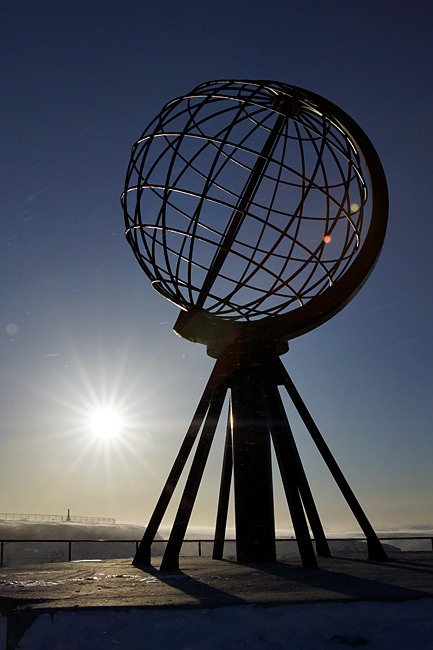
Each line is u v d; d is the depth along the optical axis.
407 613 5.60
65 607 5.71
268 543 11.67
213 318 12.48
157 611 5.68
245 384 12.23
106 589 7.18
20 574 9.99
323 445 11.87
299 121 12.34
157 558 13.77
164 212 11.73
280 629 5.43
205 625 5.52
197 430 11.79
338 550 16.61
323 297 11.80
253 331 12.24
